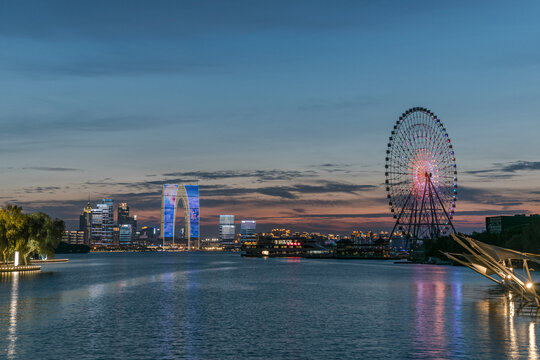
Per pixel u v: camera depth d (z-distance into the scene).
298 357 49.47
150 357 49.41
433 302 95.31
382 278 179.00
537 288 109.44
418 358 48.41
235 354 50.78
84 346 54.25
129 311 83.94
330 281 164.62
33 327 66.31
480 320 70.75
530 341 55.59
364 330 64.38
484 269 96.69
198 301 100.69
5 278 164.25
